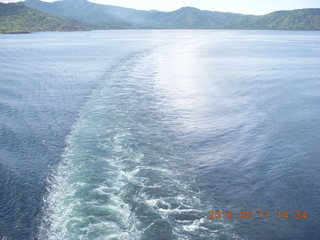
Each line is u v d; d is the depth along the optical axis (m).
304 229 16.17
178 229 15.67
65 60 79.69
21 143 25.72
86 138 26.80
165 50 109.69
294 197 18.95
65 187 19.16
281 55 92.75
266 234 15.70
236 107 36.47
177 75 57.34
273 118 32.56
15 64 71.69
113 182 19.78
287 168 22.36
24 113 33.66
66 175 20.61
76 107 36.00
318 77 55.06
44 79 53.06
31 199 17.94
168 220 16.30
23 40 168.75
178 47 123.75
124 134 27.83
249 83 50.03
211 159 23.48
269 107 36.41
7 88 45.50
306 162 23.27
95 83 49.41
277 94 42.41
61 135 27.48
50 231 15.29
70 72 60.53
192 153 24.41
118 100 39.03
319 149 25.39
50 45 134.12
